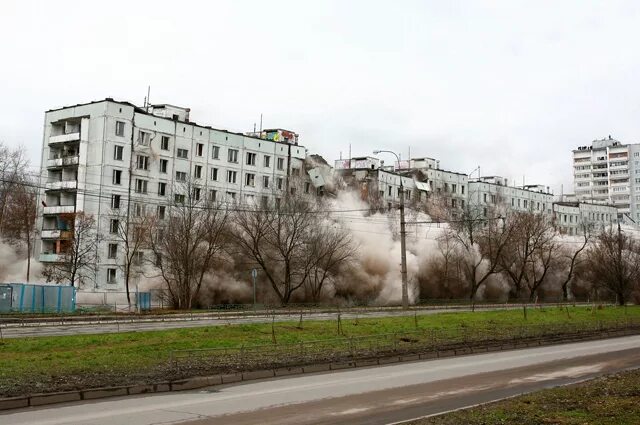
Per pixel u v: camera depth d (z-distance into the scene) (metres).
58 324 32.41
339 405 13.57
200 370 18.44
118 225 62.59
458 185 114.06
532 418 11.25
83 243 60.91
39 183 69.31
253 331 28.53
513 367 21.25
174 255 57.88
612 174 166.75
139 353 21.23
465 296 80.56
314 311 46.53
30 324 32.50
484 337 30.50
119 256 64.06
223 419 11.88
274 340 24.86
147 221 59.84
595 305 56.97
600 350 27.70
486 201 115.38
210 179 73.94
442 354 25.36
